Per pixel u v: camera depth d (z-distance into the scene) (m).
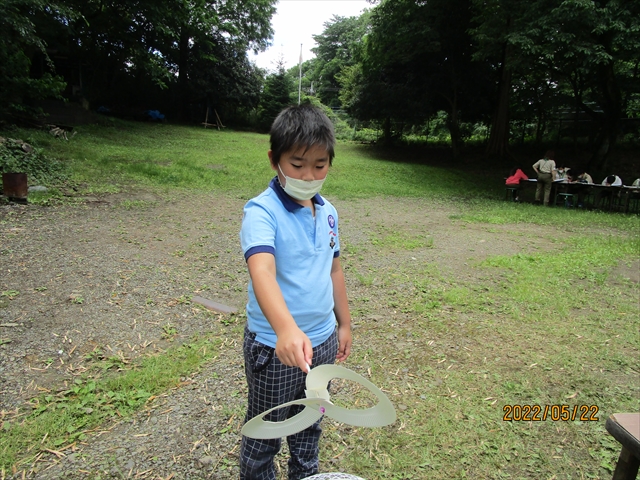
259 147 18.14
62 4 14.41
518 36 11.81
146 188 8.87
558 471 2.05
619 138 20.05
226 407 2.41
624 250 6.27
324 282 1.44
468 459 2.10
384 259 5.46
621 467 1.41
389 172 15.42
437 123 26.31
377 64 20.03
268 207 1.32
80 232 5.59
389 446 2.17
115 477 1.92
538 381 2.79
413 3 17.75
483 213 9.35
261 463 1.58
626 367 2.98
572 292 4.41
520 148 21.77
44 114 14.03
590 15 10.82
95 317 3.40
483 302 4.09
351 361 2.98
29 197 6.99
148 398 2.46
